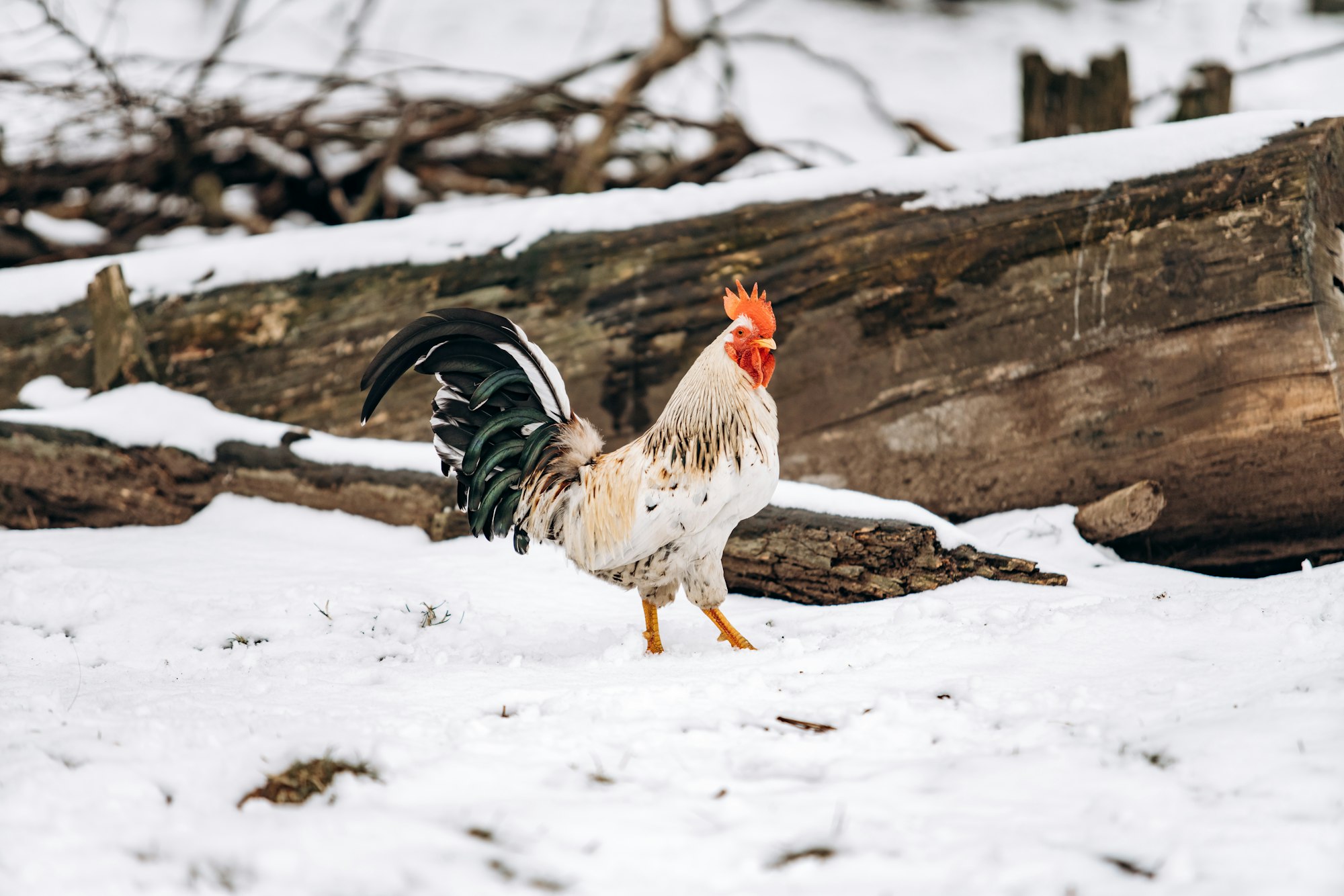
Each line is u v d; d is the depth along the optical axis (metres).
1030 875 2.83
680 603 7.36
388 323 9.70
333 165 17.50
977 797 3.30
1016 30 26.36
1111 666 4.50
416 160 17.58
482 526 6.34
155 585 7.24
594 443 6.29
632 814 3.25
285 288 9.94
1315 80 22.23
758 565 7.41
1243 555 8.09
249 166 17.11
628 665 5.22
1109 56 11.51
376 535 8.71
